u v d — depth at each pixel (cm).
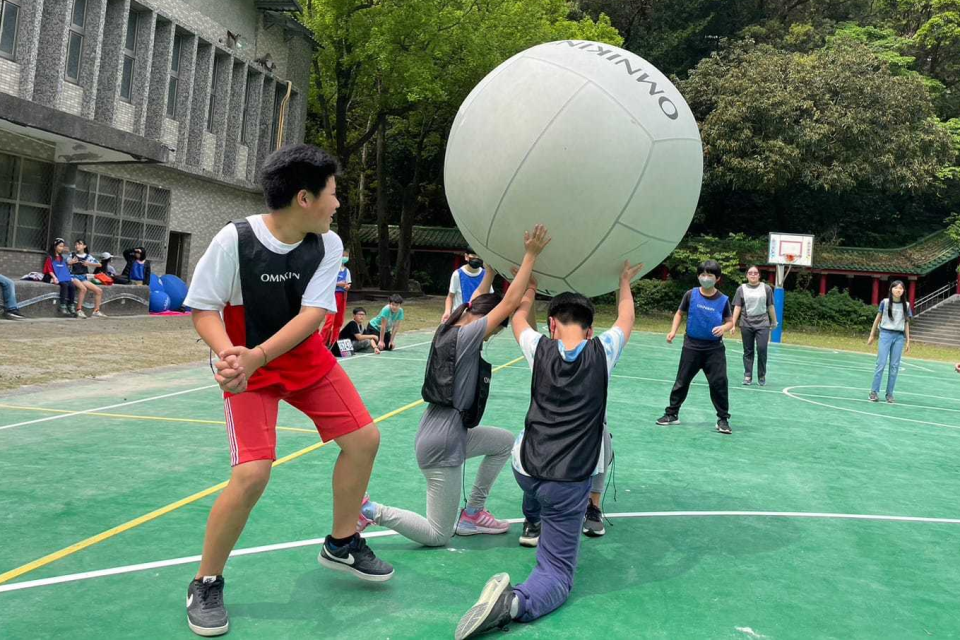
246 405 249
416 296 3203
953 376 1409
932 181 2648
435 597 279
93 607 257
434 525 328
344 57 2302
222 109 1959
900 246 3216
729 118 2502
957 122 2903
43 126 1204
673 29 3144
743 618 275
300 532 342
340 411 267
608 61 314
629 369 1126
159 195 1822
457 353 313
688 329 658
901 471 545
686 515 405
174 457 466
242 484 242
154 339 1134
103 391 692
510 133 301
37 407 603
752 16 3278
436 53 2180
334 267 259
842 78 2511
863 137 2480
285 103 2164
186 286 1880
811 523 401
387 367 969
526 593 258
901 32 3291
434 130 3036
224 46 1930
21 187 1455
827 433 686
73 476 415
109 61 1591
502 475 479
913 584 318
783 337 2317
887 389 954
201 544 321
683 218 327
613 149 293
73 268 1401
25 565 290
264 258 245
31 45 1395
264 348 232
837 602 295
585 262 315
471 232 334
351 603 271
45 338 1030
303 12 2248
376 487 421
